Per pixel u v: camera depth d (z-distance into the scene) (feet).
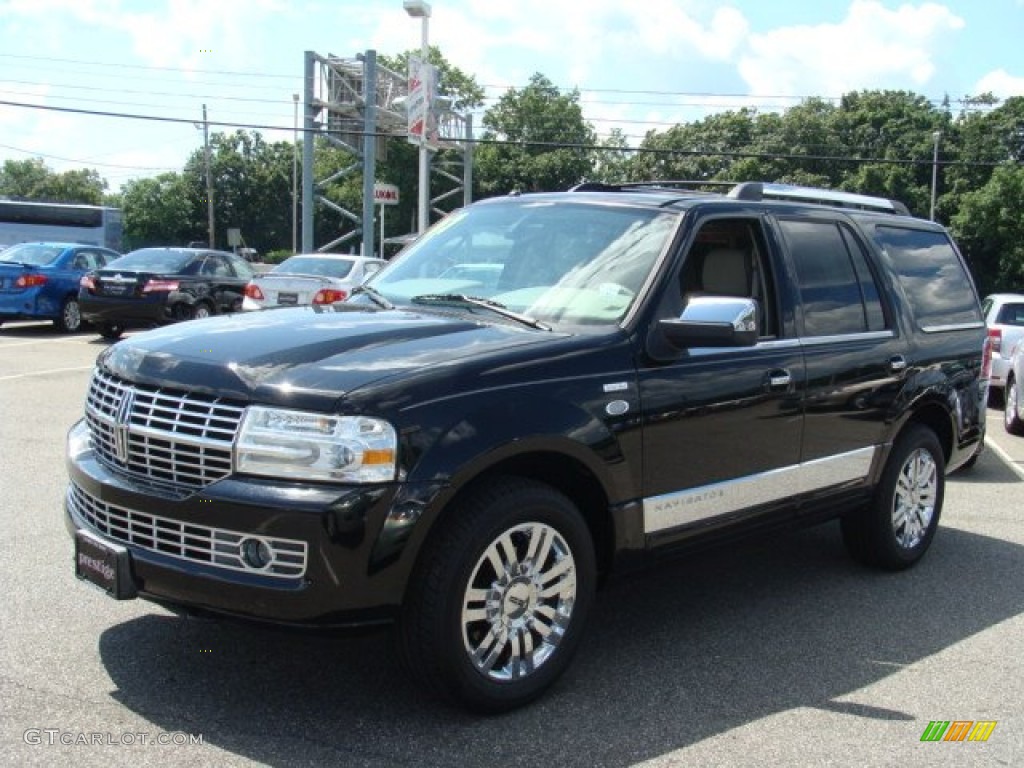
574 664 14.07
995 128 225.56
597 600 17.10
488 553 11.69
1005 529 22.99
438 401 11.32
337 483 10.74
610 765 11.16
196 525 11.05
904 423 18.62
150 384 11.84
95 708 11.95
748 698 13.14
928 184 228.84
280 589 10.66
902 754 11.76
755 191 17.01
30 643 13.76
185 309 54.65
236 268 59.82
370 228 94.02
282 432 10.85
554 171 220.23
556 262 15.01
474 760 11.09
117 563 11.48
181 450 11.34
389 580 10.91
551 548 12.51
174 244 312.50
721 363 14.56
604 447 12.76
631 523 13.38
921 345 19.11
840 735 12.18
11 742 11.04
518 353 12.33
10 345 51.11
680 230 14.73
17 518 19.76
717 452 14.52
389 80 100.73
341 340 12.29
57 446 26.61
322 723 11.81
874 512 18.61
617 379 13.06
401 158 209.05
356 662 13.61
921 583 18.65
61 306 58.65
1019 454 33.65
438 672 11.50
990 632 16.05
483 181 217.56
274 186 319.47
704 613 16.55
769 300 16.01
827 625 16.12
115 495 11.66
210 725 11.64
